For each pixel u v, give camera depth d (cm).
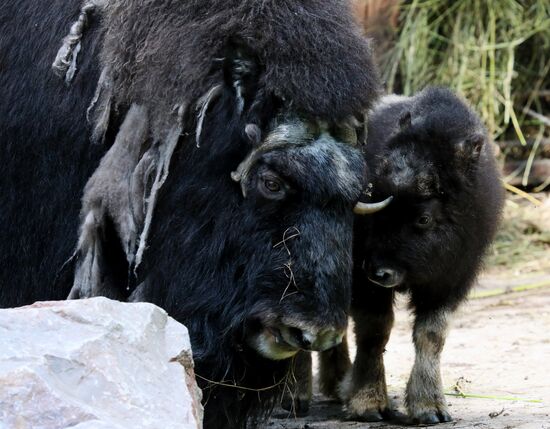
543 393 973
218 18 673
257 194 654
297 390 952
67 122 721
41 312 492
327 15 684
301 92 651
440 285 945
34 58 740
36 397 440
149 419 457
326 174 646
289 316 639
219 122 668
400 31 2028
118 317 504
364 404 934
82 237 700
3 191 741
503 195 1105
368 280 934
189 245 677
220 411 700
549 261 1723
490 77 1991
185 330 528
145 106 688
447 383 1029
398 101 1078
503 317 1377
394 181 922
